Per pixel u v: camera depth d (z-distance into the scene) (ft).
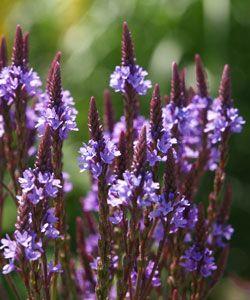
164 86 4.99
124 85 2.43
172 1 5.46
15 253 2.16
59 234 2.28
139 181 2.14
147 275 2.34
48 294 2.20
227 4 4.94
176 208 2.21
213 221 2.52
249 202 5.12
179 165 2.49
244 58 5.51
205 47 5.14
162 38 5.41
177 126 2.44
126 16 5.52
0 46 2.50
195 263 2.33
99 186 2.20
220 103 2.48
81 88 5.45
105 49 5.52
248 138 5.24
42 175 2.17
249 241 5.07
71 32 5.65
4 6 5.45
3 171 2.52
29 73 2.39
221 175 2.50
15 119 2.42
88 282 2.56
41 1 5.83
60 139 2.27
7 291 3.80
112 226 2.32
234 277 4.24
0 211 2.53
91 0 5.65
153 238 2.51
